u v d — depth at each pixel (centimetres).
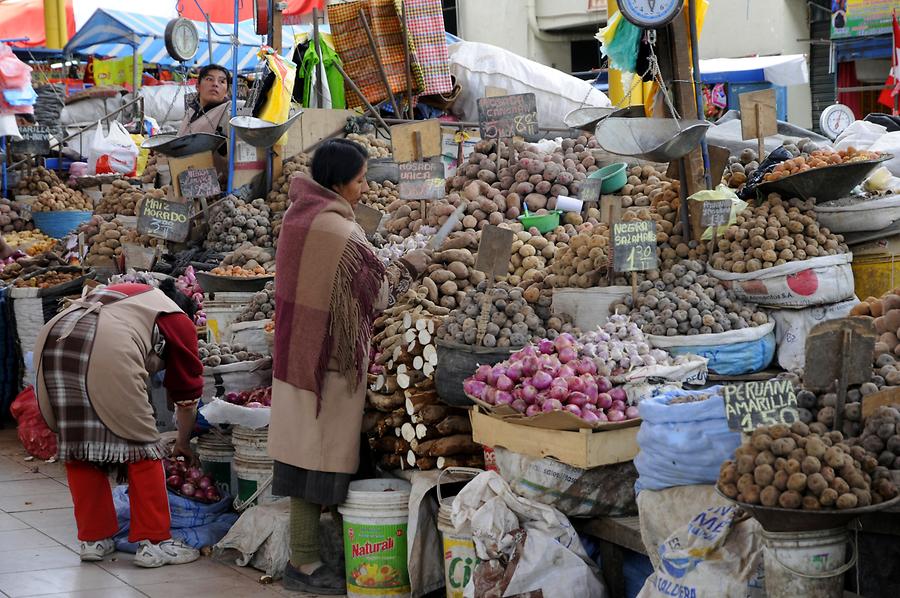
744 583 297
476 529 360
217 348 568
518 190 617
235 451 518
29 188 1144
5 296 777
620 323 408
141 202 725
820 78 1658
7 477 642
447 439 424
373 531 419
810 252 430
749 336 409
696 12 513
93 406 459
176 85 1529
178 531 498
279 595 436
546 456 364
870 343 296
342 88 884
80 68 1789
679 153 454
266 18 827
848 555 316
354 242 417
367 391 454
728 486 280
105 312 467
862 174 447
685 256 460
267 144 730
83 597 432
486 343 407
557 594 351
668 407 321
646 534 333
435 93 922
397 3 883
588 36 1830
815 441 269
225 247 734
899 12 1464
